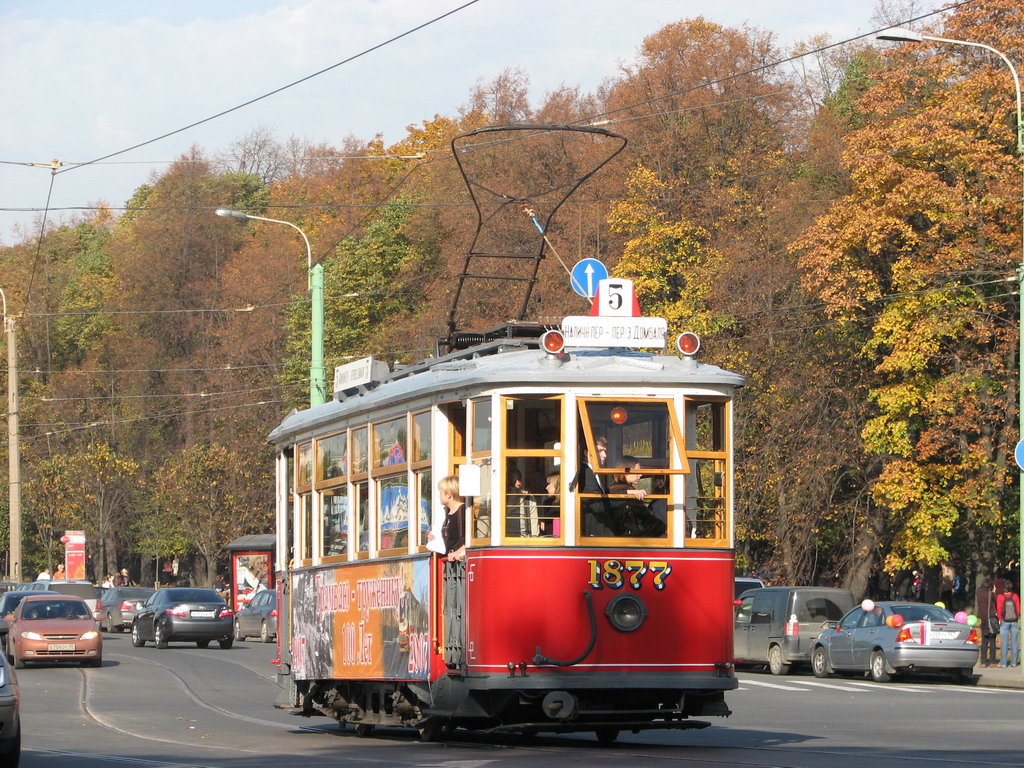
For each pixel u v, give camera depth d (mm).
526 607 18219
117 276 118938
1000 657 45312
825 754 18250
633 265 66562
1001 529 54469
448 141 97562
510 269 75625
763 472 59656
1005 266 51000
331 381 85500
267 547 78812
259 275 99625
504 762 17062
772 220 62438
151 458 105500
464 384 18969
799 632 44906
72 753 20172
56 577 102000
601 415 18641
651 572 18562
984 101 51938
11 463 72188
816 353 60750
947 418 51906
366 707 22250
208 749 20500
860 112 57344
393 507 20953
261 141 144375
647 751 18859
